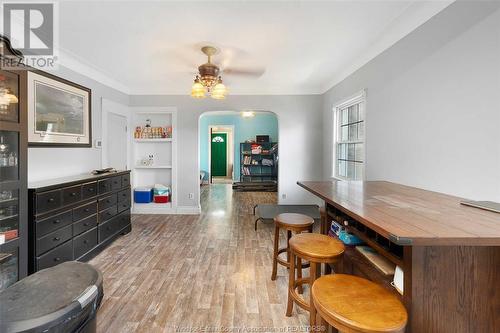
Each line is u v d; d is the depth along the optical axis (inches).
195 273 95.3
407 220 41.7
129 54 114.8
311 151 182.5
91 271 47.1
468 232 35.3
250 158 327.3
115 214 126.5
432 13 75.4
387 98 99.0
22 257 74.8
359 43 103.9
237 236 136.6
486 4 59.1
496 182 57.3
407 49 86.8
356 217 45.9
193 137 181.9
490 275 40.2
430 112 76.8
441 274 39.7
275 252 89.7
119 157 166.2
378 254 55.6
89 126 132.6
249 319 70.1
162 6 76.8
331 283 46.1
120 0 73.5
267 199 240.2
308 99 181.2
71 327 37.0
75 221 97.2
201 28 90.7
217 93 113.4
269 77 153.3
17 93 73.4
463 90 65.4
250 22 86.5
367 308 39.0
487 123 59.3
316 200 184.5
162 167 182.2
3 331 31.8
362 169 123.1
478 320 40.4
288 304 70.8
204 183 336.8
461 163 66.2
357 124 135.3
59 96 111.3
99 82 143.4
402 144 90.0
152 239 131.1
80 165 125.8
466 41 64.4
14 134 74.0
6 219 74.2
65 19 84.0
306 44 104.6
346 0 74.5
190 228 149.9
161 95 179.8
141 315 71.3
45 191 83.0
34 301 37.5
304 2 75.2
